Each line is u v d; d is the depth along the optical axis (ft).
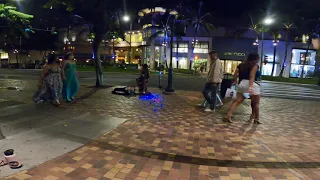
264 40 169.68
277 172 12.25
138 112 24.34
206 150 14.75
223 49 170.50
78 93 35.88
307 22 162.50
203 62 171.22
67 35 209.36
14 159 11.71
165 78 85.20
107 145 15.08
